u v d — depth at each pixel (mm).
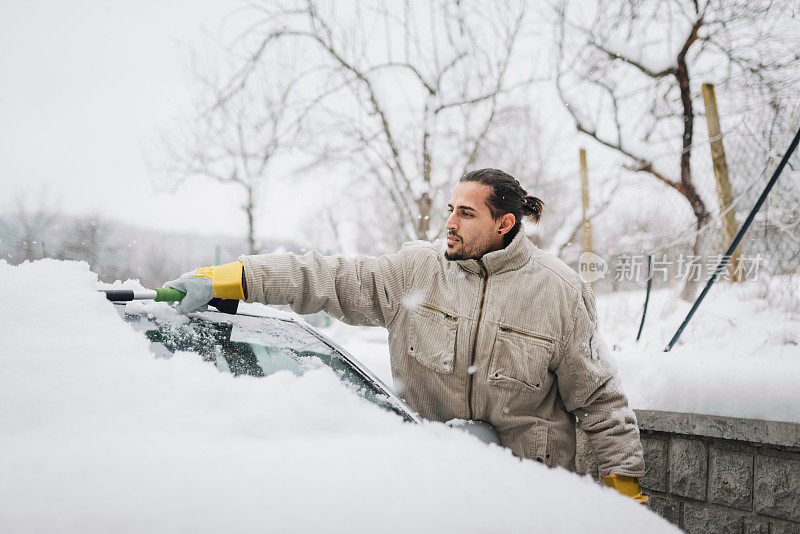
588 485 1383
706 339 3461
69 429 1062
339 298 2025
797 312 3494
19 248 10742
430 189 6730
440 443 1323
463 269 2027
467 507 956
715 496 2275
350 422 1325
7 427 1039
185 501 833
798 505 2053
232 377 1359
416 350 2008
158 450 990
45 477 856
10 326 1231
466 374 1962
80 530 751
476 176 1981
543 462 1978
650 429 2436
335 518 848
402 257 2113
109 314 1410
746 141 4090
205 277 1745
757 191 3900
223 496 858
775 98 4168
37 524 750
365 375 1756
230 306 1766
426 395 2041
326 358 1756
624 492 1950
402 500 931
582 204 5105
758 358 2465
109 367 1227
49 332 1259
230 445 1077
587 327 1999
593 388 2002
